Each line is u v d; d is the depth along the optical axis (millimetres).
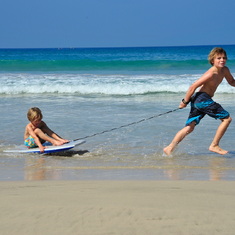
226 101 45031
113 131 29312
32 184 15352
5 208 10844
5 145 25578
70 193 12734
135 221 9508
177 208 10609
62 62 91750
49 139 24141
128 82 59719
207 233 8758
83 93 54156
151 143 25734
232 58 128125
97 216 9914
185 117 34531
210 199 11758
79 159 22109
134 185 14609
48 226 9297
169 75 69875
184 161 21297
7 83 58531
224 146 24844
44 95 51562
